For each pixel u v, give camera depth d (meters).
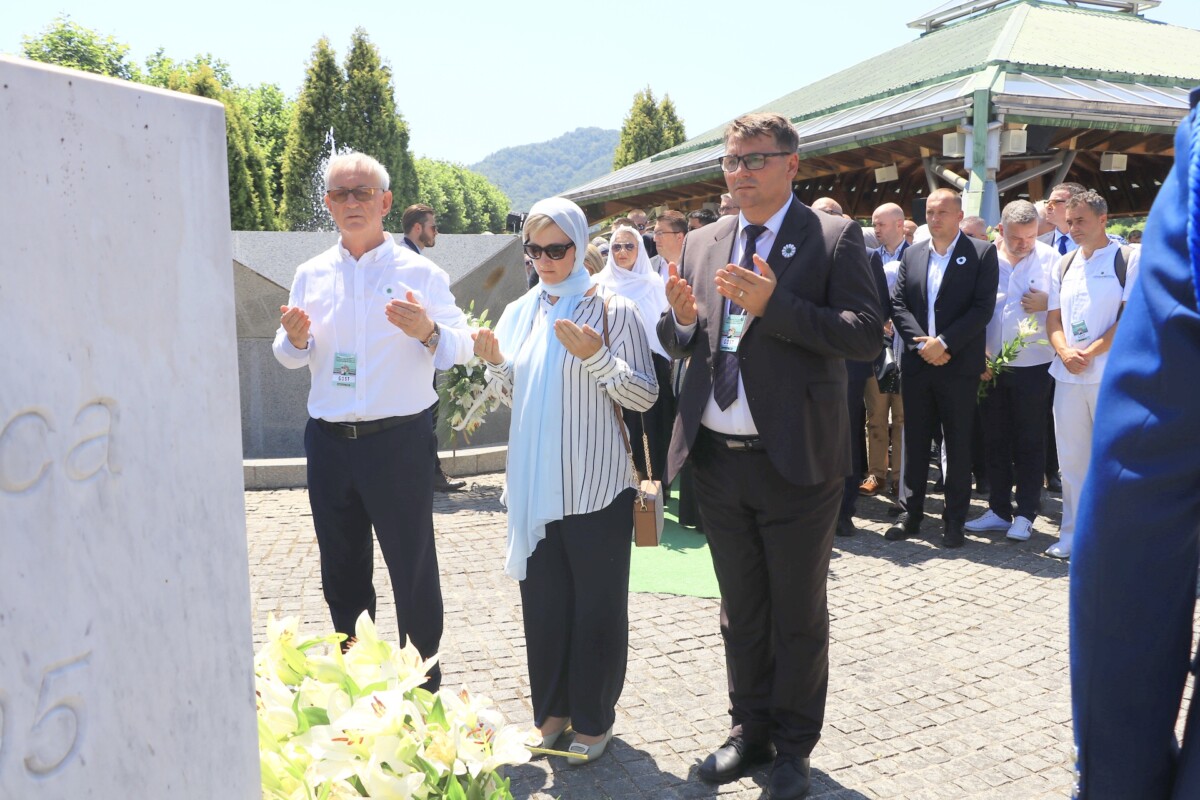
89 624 1.15
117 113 1.17
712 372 3.17
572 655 3.46
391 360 3.55
